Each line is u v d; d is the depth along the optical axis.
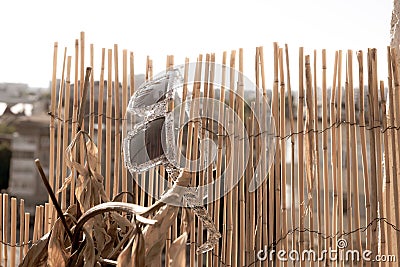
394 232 1.98
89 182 1.84
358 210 1.97
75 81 2.08
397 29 2.02
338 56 2.01
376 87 1.99
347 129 1.99
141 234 1.43
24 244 2.04
